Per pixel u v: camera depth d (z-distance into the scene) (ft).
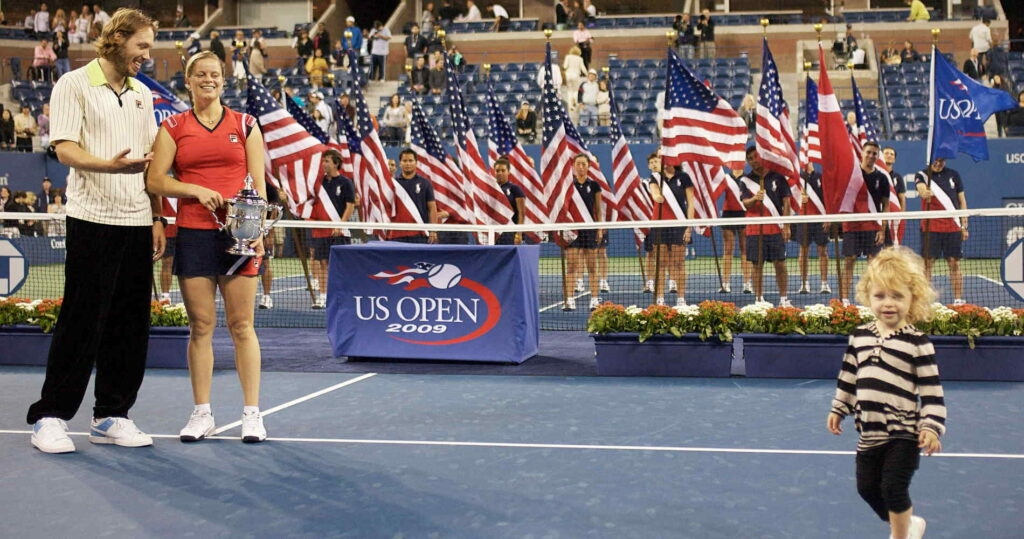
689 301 46.19
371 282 30.27
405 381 27.14
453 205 45.52
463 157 45.14
